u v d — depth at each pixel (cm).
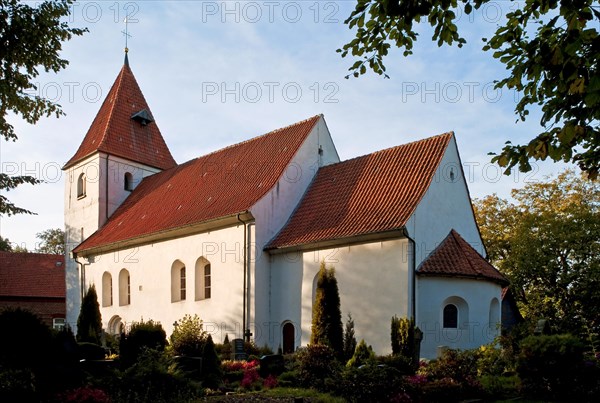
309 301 2456
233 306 2631
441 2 729
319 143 2992
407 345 1931
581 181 3866
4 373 1166
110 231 3534
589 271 3238
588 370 1456
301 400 1269
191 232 2886
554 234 3347
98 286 3503
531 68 692
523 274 3469
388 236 2236
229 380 1772
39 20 1405
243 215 2600
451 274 2223
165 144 4191
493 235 3959
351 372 1431
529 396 1487
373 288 2262
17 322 1281
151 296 3089
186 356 1766
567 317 3194
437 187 2384
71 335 1385
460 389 1450
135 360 1773
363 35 875
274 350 2566
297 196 2814
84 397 1181
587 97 625
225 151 3428
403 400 1336
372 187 2558
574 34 622
